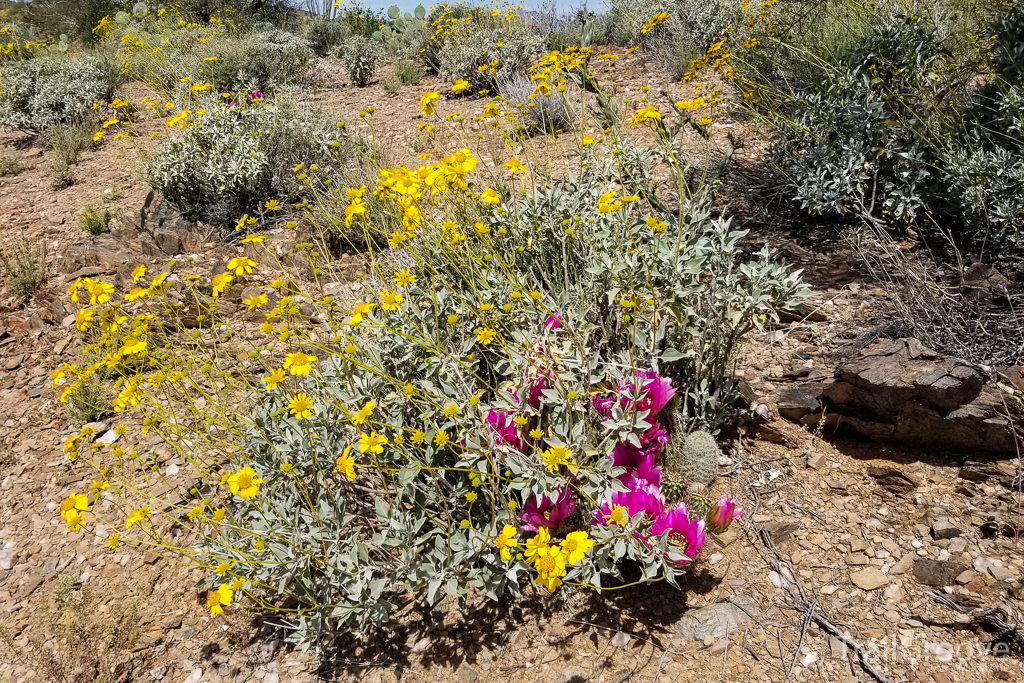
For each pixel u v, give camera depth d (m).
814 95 4.17
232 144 5.70
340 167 5.79
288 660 2.27
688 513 2.13
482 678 2.08
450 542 2.12
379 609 2.12
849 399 2.56
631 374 2.34
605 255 2.54
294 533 2.18
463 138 5.12
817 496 2.39
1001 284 2.93
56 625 2.50
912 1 4.81
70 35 16.53
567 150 5.36
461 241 2.81
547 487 2.12
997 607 1.90
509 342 2.58
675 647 2.03
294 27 16.25
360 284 4.06
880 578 2.08
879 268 3.37
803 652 1.93
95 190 6.66
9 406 3.78
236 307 4.14
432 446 2.28
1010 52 3.76
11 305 4.60
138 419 3.58
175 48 10.41
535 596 2.29
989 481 2.26
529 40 8.78
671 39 8.05
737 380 2.82
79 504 2.11
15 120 8.93
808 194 3.82
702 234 2.94
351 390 2.45
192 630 2.43
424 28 11.17
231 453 2.61
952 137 3.72
